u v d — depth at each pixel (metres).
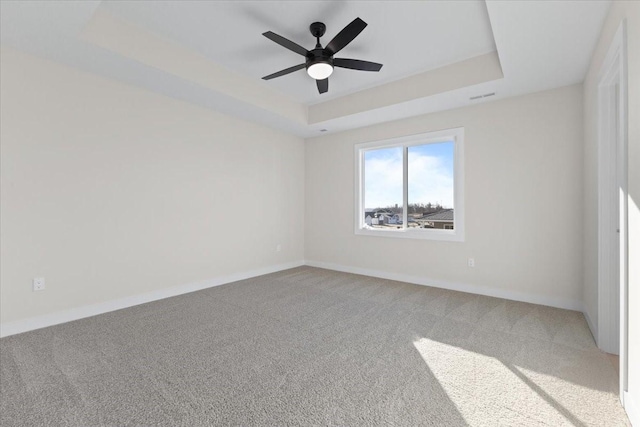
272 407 1.59
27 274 2.56
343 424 1.46
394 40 2.76
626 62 1.61
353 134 4.80
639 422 1.34
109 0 2.29
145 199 3.35
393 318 2.85
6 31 2.22
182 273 3.70
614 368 1.96
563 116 3.11
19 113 2.51
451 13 2.37
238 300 3.40
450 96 3.38
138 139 3.27
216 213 4.07
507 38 2.27
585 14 2.00
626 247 1.58
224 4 2.29
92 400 1.63
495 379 1.84
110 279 3.07
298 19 2.46
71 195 2.80
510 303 3.29
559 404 1.61
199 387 1.76
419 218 4.23
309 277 4.53
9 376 1.85
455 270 3.83
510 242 3.44
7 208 2.46
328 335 2.48
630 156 1.52
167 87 3.23
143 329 2.59
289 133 5.13
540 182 3.25
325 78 2.84
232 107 3.84
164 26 2.62
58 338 2.40
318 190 5.26
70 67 2.78
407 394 1.70
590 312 2.64
